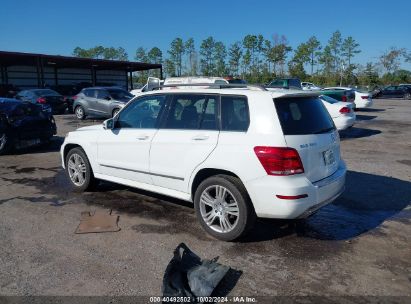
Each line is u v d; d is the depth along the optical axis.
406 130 14.81
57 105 22.03
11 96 28.19
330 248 4.50
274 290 3.65
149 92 5.64
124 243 4.63
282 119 4.38
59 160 9.57
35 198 6.37
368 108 25.75
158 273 3.95
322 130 4.73
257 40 71.19
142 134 5.54
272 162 4.23
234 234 4.55
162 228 5.06
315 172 4.48
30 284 3.75
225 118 4.72
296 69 67.38
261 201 4.33
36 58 30.73
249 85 4.92
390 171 8.19
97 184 6.77
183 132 5.05
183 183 5.08
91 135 6.37
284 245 4.58
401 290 3.65
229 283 3.77
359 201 6.16
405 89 36.91
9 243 4.64
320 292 3.62
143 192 6.58
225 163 4.54
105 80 44.22
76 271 3.98
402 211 5.72
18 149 10.85
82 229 5.03
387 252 4.41
